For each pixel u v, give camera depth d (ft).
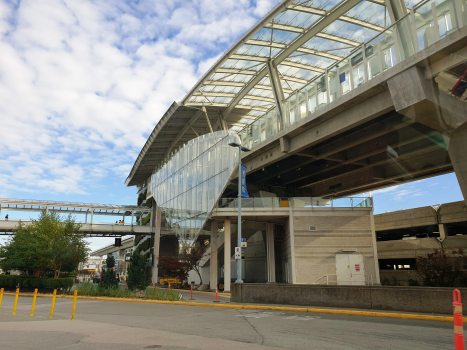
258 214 96.37
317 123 87.45
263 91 114.83
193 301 60.23
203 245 127.75
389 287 40.70
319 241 91.97
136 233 177.17
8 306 52.21
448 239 95.45
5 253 98.73
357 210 93.66
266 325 31.37
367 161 105.09
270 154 104.83
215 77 103.71
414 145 60.85
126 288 74.74
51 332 26.45
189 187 129.08
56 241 89.15
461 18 55.57
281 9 74.43
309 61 96.63
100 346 21.24
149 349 20.43
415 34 62.80
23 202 158.71
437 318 34.47
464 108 48.96
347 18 78.18
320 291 46.42
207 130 146.30
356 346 21.74
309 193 142.92
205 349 20.53
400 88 63.77
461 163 47.88
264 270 126.11
